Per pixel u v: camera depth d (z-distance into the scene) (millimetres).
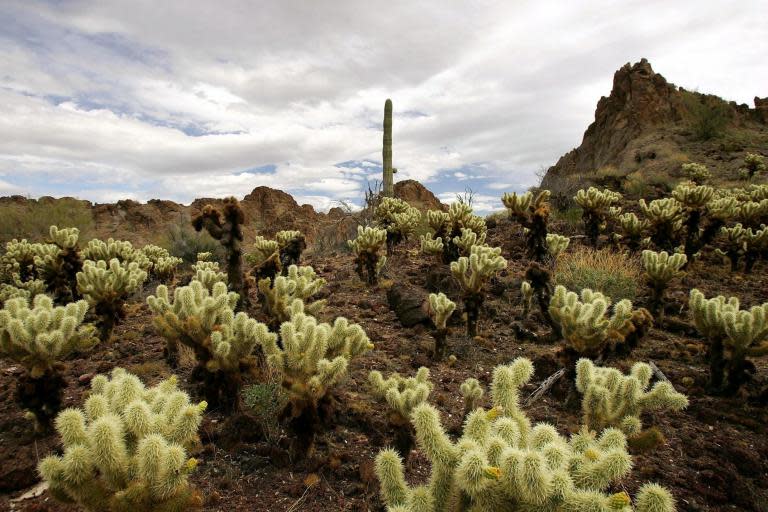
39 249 9281
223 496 3059
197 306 4082
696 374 4918
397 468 2193
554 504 1671
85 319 6781
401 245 12922
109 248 8773
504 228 13672
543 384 4555
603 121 36031
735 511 3053
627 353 4934
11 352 3643
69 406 4152
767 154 24359
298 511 2938
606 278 7125
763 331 4211
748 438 3826
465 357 5359
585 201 10375
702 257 10148
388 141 18703
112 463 2086
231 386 3963
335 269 10234
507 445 1847
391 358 5324
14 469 3244
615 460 1838
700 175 19344
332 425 3848
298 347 3354
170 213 30219
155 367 4969
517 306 7191
